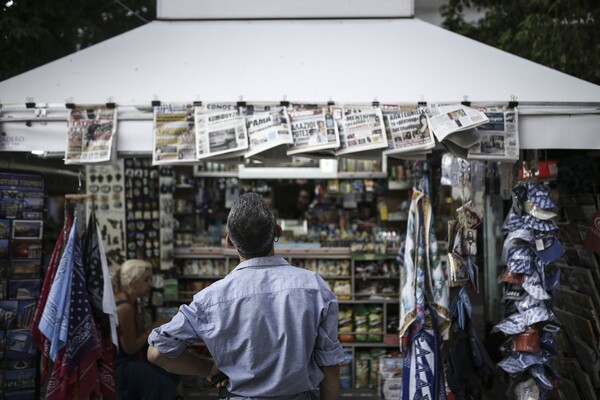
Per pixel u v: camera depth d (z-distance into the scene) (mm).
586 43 5121
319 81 2980
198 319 1648
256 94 2883
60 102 2826
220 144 2672
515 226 2998
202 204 5617
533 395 2975
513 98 2854
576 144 2801
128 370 3455
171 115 2729
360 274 5098
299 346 1637
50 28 5898
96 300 2951
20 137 2779
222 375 1731
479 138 2748
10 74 5605
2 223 3229
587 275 3664
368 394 4797
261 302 1648
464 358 3152
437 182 5164
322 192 5766
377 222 5617
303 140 2688
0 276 3211
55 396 2705
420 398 3086
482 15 7648
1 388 3193
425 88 2936
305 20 3650
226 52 3242
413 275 3199
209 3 3648
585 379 3680
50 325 2695
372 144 2676
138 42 3373
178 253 5223
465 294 3234
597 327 3559
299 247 5133
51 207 5410
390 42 3350
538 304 2939
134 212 4918
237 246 1740
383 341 5027
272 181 6062
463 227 3232
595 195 3576
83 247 2967
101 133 2730
